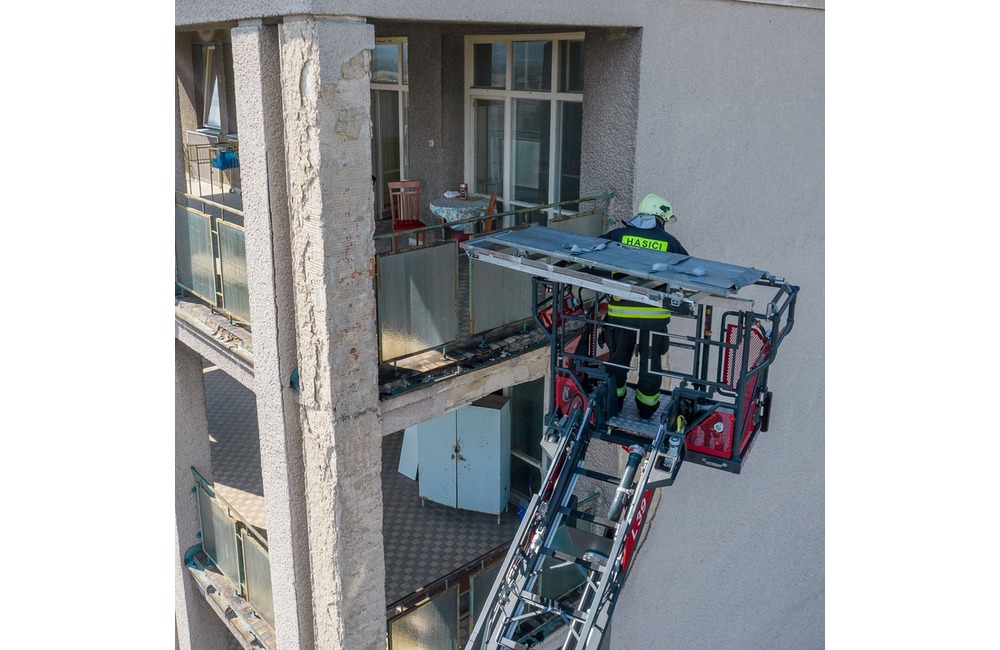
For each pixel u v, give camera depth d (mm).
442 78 9922
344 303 5418
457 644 7270
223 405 13250
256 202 5633
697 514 9469
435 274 6223
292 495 6102
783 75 8875
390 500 10320
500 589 5691
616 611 8609
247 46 5344
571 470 6051
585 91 7500
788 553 11477
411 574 8758
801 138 9461
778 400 10469
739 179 8680
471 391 6652
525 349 6934
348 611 6016
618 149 7367
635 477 6137
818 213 10164
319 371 5539
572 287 6809
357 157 5254
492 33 9469
